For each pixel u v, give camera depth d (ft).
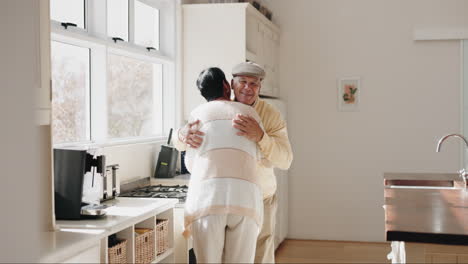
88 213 9.62
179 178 15.47
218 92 9.96
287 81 21.70
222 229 8.98
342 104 21.27
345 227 21.48
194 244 9.15
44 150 8.86
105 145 13.08
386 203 11.01
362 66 21.06
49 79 9.04
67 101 12.33
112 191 11.91
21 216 8.58
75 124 12.66
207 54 16.81
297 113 21.67
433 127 20.59
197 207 9.06
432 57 20.51
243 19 16.51
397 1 20.66
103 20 13.20
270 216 10.75
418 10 20.49
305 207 21.76
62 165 9.69
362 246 20.71
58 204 9.64
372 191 21.18
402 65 20.74
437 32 20.18
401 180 14.80
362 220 21.34
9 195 8.49
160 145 16.14
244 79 10.35
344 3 21.12
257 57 18.07
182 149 10.11
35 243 8.07
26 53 8.73
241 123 9.26
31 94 8.77
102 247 9.02
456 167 20.45
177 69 16.94
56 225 8.96
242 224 8.98
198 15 16.85
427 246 8.40
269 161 10.00
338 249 20.30
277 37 21.27
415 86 20.67
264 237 10.81
